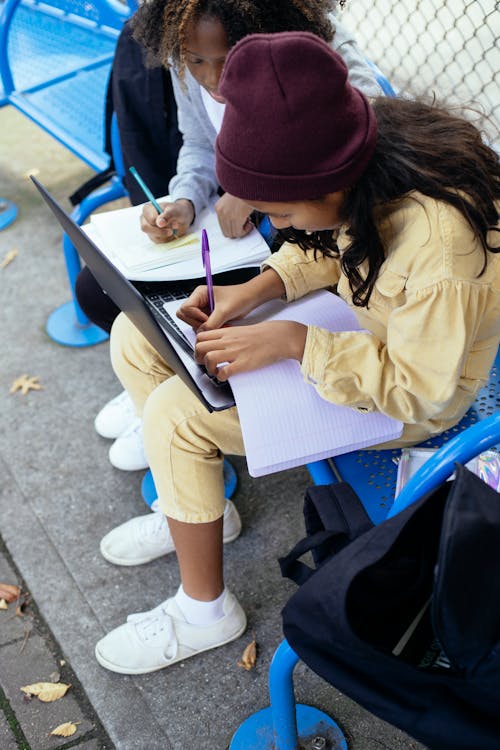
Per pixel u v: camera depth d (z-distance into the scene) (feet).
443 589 3.23
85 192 8.31
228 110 3.83
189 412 5.17
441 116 4.21
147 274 5.68
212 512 5.42
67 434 8.21
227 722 5.76
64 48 10.54
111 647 6.07
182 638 6.01
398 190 3.99
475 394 4.81
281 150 3.73
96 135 9.11
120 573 6.84
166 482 5.37
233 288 5.34
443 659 3.86
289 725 4.81
